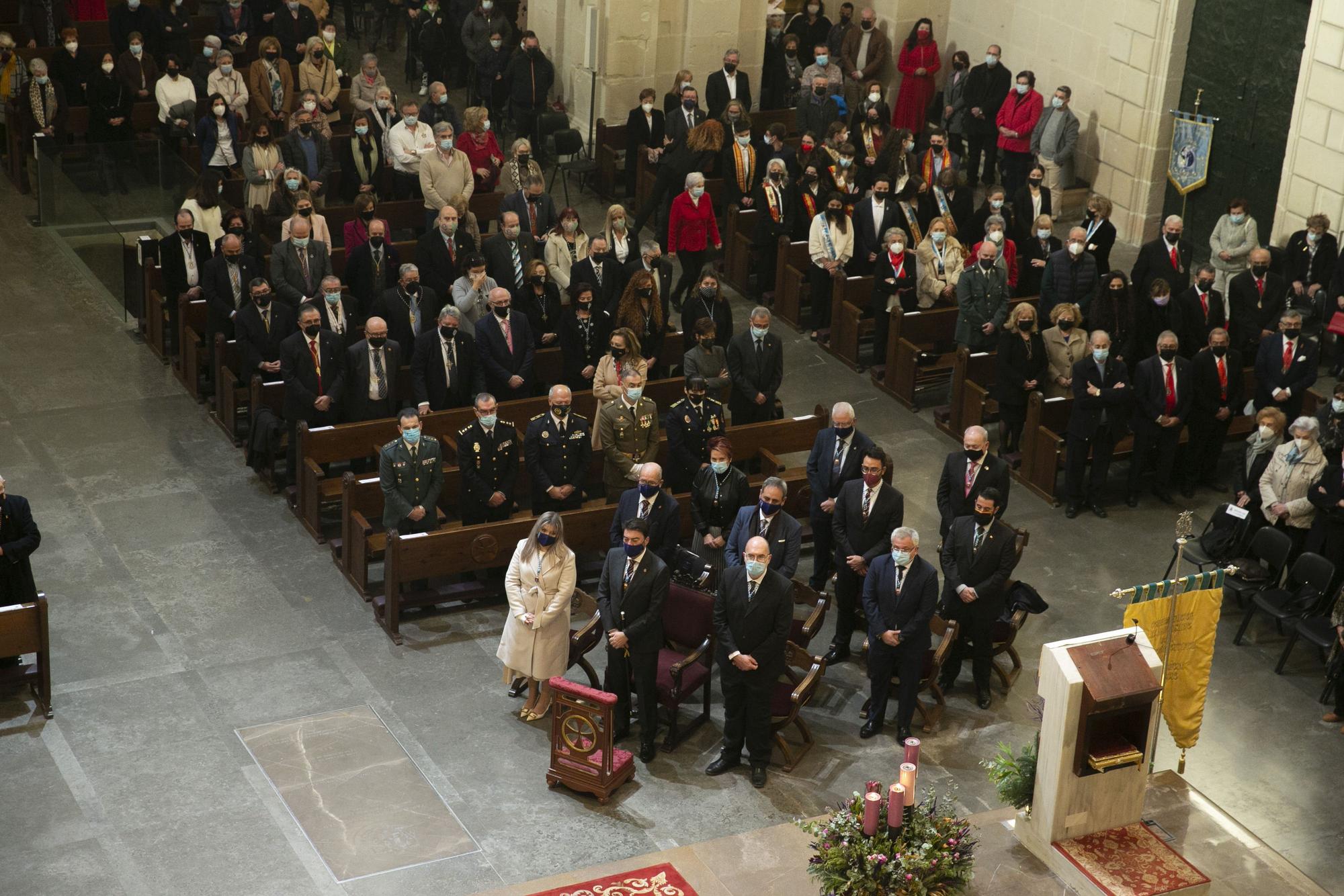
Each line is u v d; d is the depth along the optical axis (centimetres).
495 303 1564
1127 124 2272
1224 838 1066
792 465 1648
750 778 1201
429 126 2122
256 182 1956
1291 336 1636
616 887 1051
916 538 1200
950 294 1823
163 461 1591
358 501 1438
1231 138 2166
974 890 1008
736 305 2038
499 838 1124
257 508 1527
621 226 1803
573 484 1420
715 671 1336
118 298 1927
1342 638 1288
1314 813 1208
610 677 1217
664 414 1653
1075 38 2341
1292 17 2039
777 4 2578
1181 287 1823
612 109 2367
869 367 1892
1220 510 1486
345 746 1209
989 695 1300
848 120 2319
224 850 1094
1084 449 1583
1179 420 1591
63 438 1616
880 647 1220
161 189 2116
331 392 1513
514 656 1228
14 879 1054
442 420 1540
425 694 1278
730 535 1295
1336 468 1405
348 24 2786
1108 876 998
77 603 1357
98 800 1134
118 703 1238
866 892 958
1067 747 1004
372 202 1767
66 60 2245
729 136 2234
